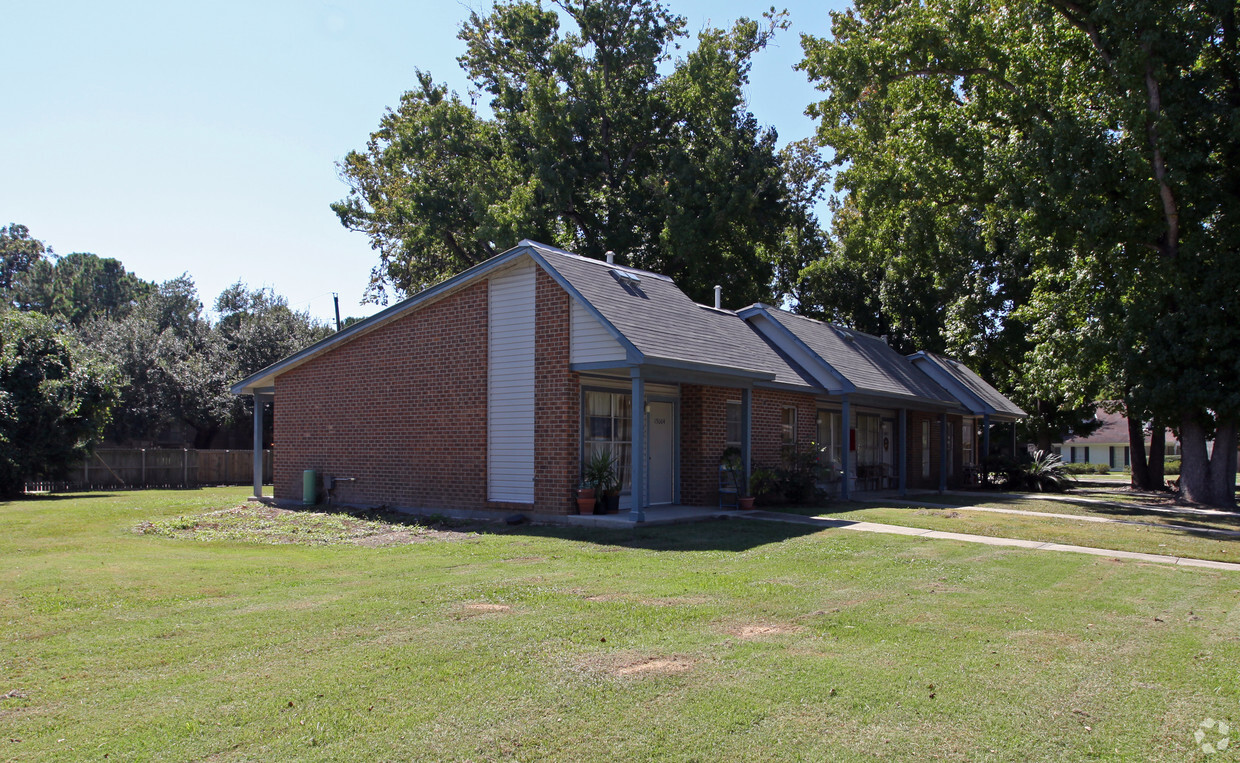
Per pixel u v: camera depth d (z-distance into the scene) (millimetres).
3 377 27234
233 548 13477
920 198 27016
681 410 18844
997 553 12430
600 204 34250
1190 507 22047
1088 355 22188
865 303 44125
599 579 9742
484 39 37812
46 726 5105
